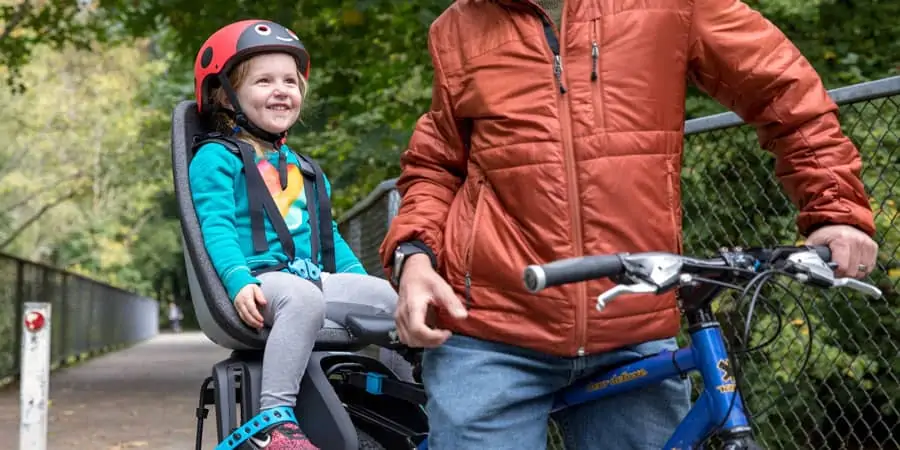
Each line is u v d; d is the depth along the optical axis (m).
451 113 2.41
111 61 30.27
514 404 2.32
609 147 2.22
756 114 2.30
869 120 3.88
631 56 2.24
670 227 2.24
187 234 3.24
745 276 1.97
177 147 3.41
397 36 11.27
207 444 7.45
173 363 19.44
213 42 3.53
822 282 1.96
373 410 3.37
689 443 2.12
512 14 2.30
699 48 2.30
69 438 7.88
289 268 3.35
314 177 3.64
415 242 2.37
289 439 2.97
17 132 29.42
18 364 13.57
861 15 7.42
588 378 2.38
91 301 22.30
